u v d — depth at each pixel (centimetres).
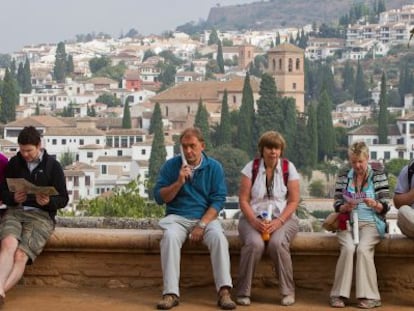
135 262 1330
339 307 1266
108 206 2536
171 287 1254
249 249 1268
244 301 1269
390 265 1316
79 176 18338
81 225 1553
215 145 19300
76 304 1264
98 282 1332
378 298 1269
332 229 1303
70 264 1332
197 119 19725
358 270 1270
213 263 1266
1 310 1237
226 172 16062
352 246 1275
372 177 1301
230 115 19988
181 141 1298
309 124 18612
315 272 1323
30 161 1301
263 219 1281
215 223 1286
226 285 1256
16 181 1278
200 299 1290
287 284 1274
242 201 1297
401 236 1316
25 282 1336
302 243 1304
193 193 1297
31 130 1293
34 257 1287
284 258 1270
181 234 1277
